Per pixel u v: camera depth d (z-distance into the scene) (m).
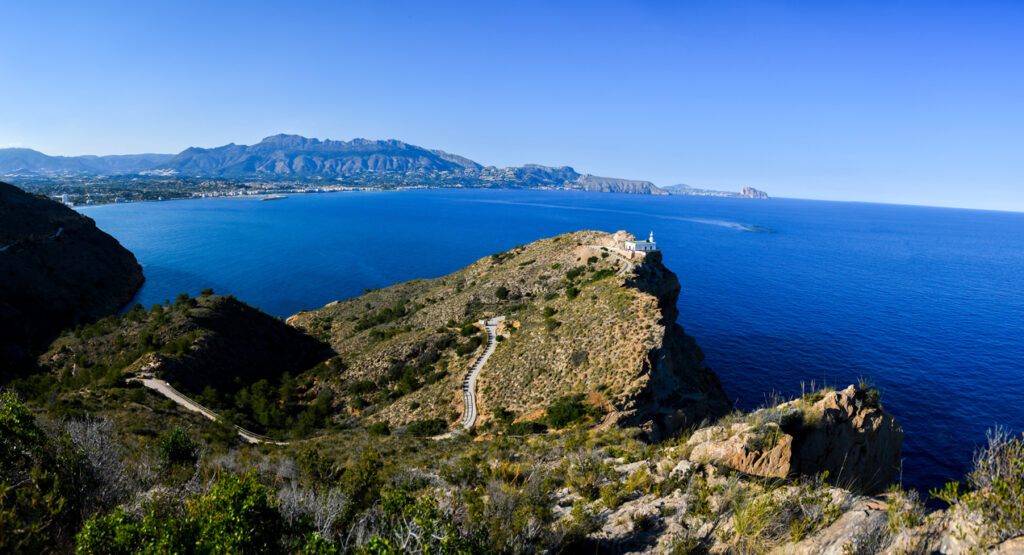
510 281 90.88
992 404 68.00
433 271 177.00
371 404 61.16
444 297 98.06
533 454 29.89
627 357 47.50
